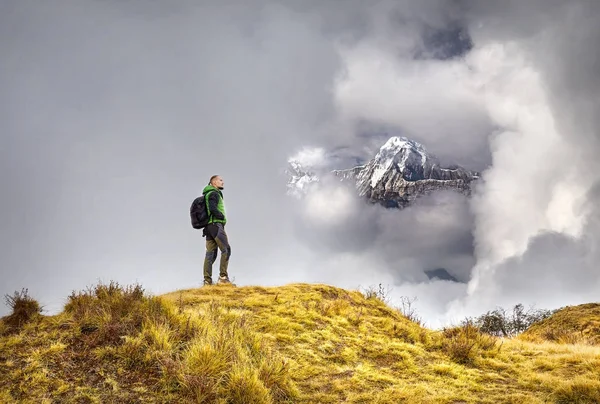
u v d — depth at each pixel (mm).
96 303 6520
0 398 4344
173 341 5676
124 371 5082
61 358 5176
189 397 4777
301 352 6781
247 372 5199
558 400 5820
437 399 5629
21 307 6254
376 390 5859
